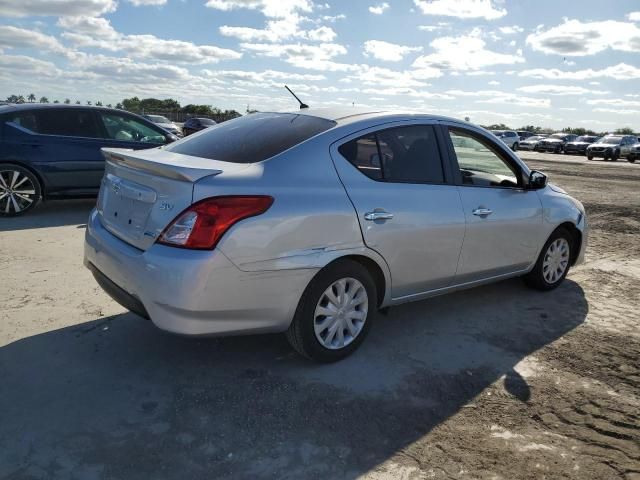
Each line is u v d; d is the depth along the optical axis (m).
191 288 2.82
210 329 2.97
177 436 2.69
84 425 2.74
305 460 2.56
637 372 3.63
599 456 2.71
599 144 33.91
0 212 7.29
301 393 3.14
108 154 3.58
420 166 3.87
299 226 3.10
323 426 2.83
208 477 2.42
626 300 5.08
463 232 4.03
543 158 32.91
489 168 4.43
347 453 2.63
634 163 32.56
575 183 16.00
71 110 7.75
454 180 4.07
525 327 4.31
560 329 4.31
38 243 6.02
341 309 3.44
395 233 3.57
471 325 4.30
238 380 3.25
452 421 2.95
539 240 4.82
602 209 10.52
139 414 2.85
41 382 3.12
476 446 2.74
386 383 3.31
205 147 3.65
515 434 2.86
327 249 3.24
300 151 3.32
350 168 3.46
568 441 2.82
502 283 5.44
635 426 2.99
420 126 3.96
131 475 2.41
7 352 3.44
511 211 4.45
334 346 3.47
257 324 3.11
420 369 3.52
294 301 3.17
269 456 2.58
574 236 5.35
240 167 3.12
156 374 3.28
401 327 4.20
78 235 6.47
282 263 3.06
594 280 5.70
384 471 2.51
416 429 2.85
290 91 4.36
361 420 2.91
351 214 3.33
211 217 2.85
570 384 3.42
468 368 3.57
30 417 2.78
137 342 3.67
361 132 3.59
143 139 8.45
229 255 2.88
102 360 3.41
